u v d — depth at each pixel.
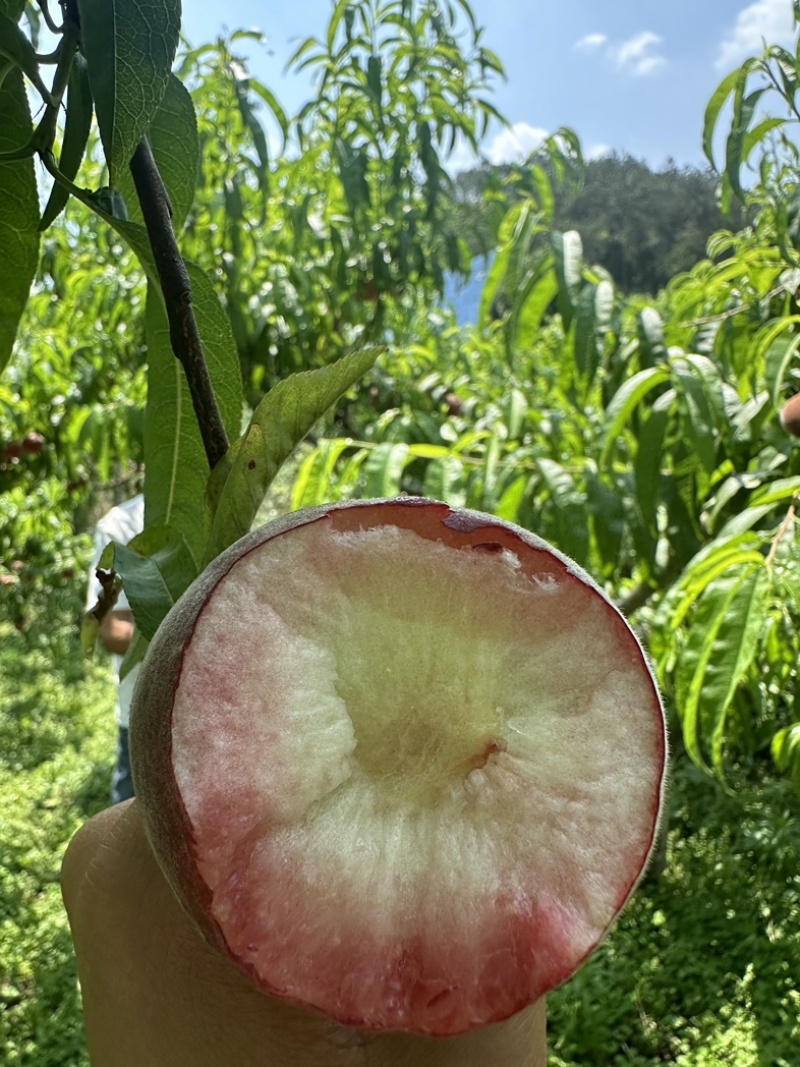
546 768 0.56
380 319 4.11
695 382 1.92
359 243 3.92
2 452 4.55
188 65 3.49
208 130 3.57
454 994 0.51
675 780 3.66
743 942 2.76
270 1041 0.63
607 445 1.98
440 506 0.58
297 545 0.54
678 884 3.07
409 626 0.56
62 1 0.66
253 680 0.51
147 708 0.53
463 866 0.54
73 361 4.57
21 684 5.36
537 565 0.57
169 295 0.67
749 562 1.56
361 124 3.63
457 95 3.68
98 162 3.11
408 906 0.52
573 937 0.53
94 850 0.84
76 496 5.45
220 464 0.63
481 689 0.57
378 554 0.56
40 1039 2.56
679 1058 2.43
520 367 3.14
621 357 2.34
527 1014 0.67
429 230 4.21
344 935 0.50
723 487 1.98
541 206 3.65
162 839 0.51
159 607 0.64
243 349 3.80
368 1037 0.62
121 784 2.79
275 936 0.49
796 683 1.89
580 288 2.28
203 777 0.49
